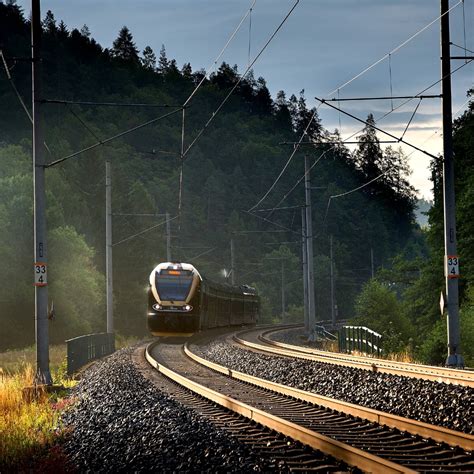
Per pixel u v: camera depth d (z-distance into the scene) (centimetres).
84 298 9888
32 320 9138
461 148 7500
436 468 1608
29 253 9344
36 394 3238
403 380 3062
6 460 2036
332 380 3362
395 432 2055
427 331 7594
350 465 1619
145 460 1758
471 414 2241
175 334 6397
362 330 5434
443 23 3709
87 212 14562
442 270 7494
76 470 1822
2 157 12556
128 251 13900
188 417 2239
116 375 3688
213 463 1664
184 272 6531
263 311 16888
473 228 7031
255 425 2172
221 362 4728
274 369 4019
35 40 3512
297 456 1720
